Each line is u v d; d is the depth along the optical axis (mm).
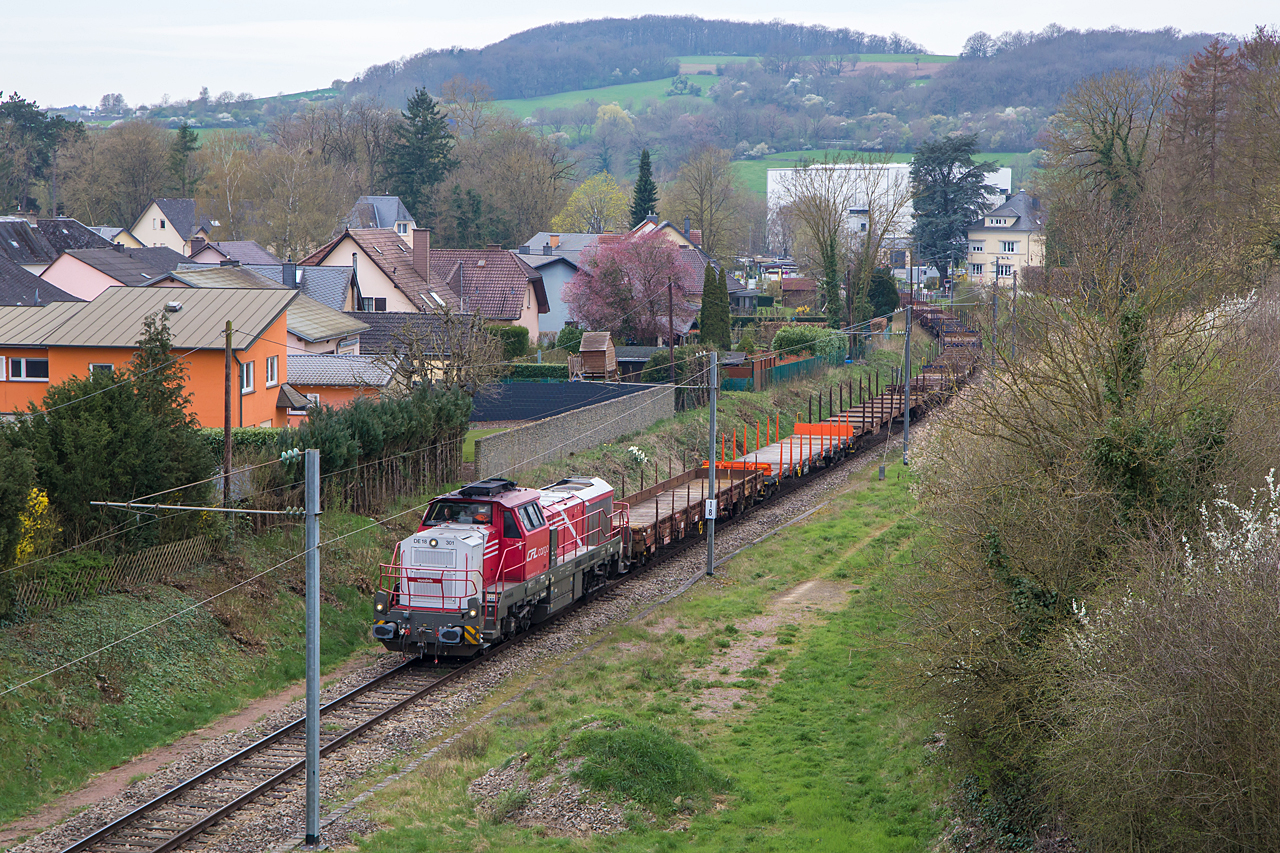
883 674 19438
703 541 35812
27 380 37531
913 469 31328
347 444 30688
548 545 25797
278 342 41062
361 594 28188
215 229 112375
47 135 125250
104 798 17656
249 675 23297
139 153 124312
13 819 16891
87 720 19656
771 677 22625
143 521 24125
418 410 34906
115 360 36844
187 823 16359
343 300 61156
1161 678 11367
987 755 15703
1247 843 10820
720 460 43688
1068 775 12617
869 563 31047
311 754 15742
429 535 23172
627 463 43031
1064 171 62250
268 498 27953
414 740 19891
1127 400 16656
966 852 14617
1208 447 16125
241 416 36875
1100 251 18484
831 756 18438
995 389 21188
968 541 17844
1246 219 38250
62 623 21188
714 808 16562
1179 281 18484
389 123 136000
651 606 28578
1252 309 22000
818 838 15359
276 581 26531
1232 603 11242
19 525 20500
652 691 22047
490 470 37125
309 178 109562
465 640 23031
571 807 16172
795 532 36125
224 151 129375
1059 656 14039
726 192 128500
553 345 66062
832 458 47656
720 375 57875
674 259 67688
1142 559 13836
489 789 17250
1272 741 10680
